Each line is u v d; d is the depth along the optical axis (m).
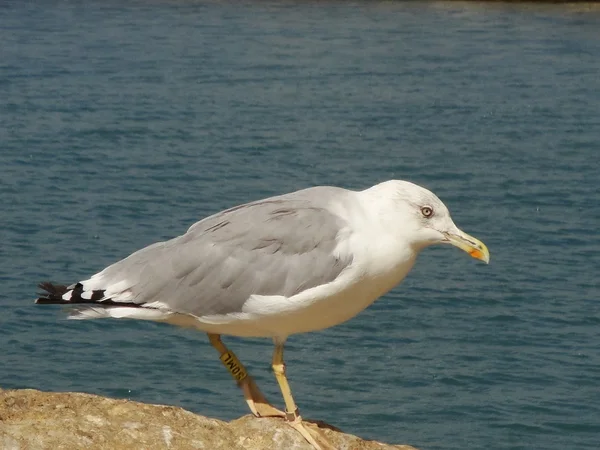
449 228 7.99
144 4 47.91
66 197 22.19
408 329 16.53
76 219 20.75
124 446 7.53
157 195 22.44
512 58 37.66
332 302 7.91
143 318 8.06
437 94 32.75
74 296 7.97
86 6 47.44
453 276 18.80
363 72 35.44
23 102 30.50
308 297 7.82
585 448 13.25
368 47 39.25
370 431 13.46
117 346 15.39
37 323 16.03
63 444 7.39
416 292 17.98
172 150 26.11
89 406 8.03
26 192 22.47
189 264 7.98
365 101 31.72
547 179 24.62
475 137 28.17
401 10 46.34
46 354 15.07
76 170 24.23
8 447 7.29
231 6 47.38
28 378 14.30
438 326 16.70
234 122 29.02
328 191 8.21
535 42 40.16
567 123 29.69
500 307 17.48
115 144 26.58
